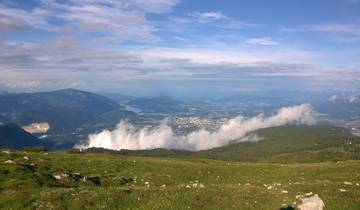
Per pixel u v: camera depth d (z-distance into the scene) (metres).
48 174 42.19
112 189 34.84
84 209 29.31
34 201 29.78
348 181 49.34
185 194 34.38
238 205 32.81
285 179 53.62
